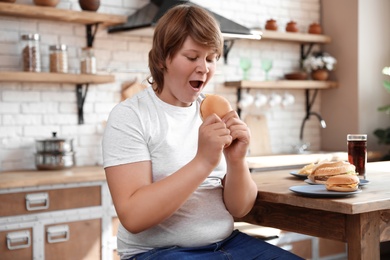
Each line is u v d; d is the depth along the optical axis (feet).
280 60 17.62
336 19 17.85
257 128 16.72
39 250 11.05
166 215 5.08
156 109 5.65
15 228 10.81
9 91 12.66
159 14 12.94
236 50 16.60
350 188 5.69
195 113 5.93
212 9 15.96
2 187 10.55
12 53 12.64
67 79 12.46
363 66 17.31
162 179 5.14
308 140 18.26
